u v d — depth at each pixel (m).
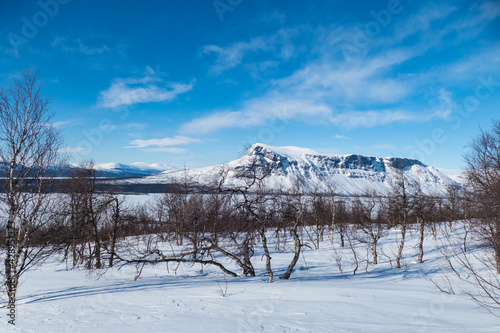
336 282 21.36
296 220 22.92
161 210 49.50
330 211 54.53
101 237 33.62
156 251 21.20
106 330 8.45
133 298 13.32
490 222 13.25
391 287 19.11
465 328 8.67
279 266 33.28
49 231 14.15
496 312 11.06
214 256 36.34
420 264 32.25
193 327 8.74
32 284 18.42
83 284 18.45
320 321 9.45
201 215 22.70
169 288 16.41
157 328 8.62
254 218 20.28
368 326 8.88
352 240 54.69
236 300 12.88
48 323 9.23
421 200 34.69
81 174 26.62
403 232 34.25
